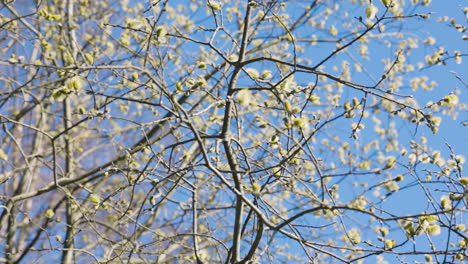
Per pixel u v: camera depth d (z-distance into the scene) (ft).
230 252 14.11
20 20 21.98
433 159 14.75
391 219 11.03
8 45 22.66
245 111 23.39
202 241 23.49
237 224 13.82
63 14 25.32
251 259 13.66
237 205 13.85
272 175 13.48
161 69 15.21
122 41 19.71
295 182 15.60
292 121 13.85
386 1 12.63
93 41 25.90
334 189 15.07
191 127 12.41
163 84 12.85
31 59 24.86
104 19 26.27
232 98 13.97
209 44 14.07
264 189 15.15
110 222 23.24
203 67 15.38
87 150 28.58
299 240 12.46
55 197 27.68
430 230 12.26
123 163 21.61
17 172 25.55
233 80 14.12
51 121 27.96
